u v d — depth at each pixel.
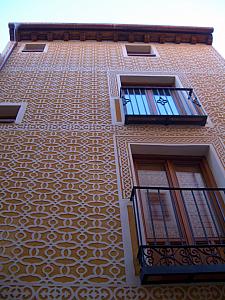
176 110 5.18
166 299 2.65
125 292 2.67
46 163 3.91
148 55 6.96
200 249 3.10
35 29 7.70
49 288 2.67
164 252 2.97
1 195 3.48
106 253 2.98
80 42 7.63
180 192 3.42
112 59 6.64
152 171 4.12
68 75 5.88
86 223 3.24
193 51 7.27
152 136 4.46
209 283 2.78
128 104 5.11
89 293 2.65
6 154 4.02
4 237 3.06
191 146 4.28
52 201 3.44
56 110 4.89
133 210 3.36
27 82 5.58
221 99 5.39
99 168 3.87
